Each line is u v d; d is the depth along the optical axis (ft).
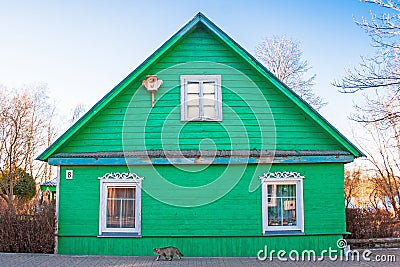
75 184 40.88
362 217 49.85
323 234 40.14
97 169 41.01
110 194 40.98
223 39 42.06
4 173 96.48
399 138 70.18
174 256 39.11
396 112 46.34
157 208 40.45
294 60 99.96
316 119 40.91
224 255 39.88
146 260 37.45
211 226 40.16
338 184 40.81
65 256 38.96
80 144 41.32
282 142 41.32
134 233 40.11
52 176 115.55
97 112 41.09
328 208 40.50
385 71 44.88
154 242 40.09
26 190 96.58
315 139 41.34
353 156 40.60
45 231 40.93
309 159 40.47
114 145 41.32
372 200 81.87
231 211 40.34
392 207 77.25
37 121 109.70
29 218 42.16
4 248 41.29
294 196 41.01
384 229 49.52
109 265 34.99
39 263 35.65
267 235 39.83
